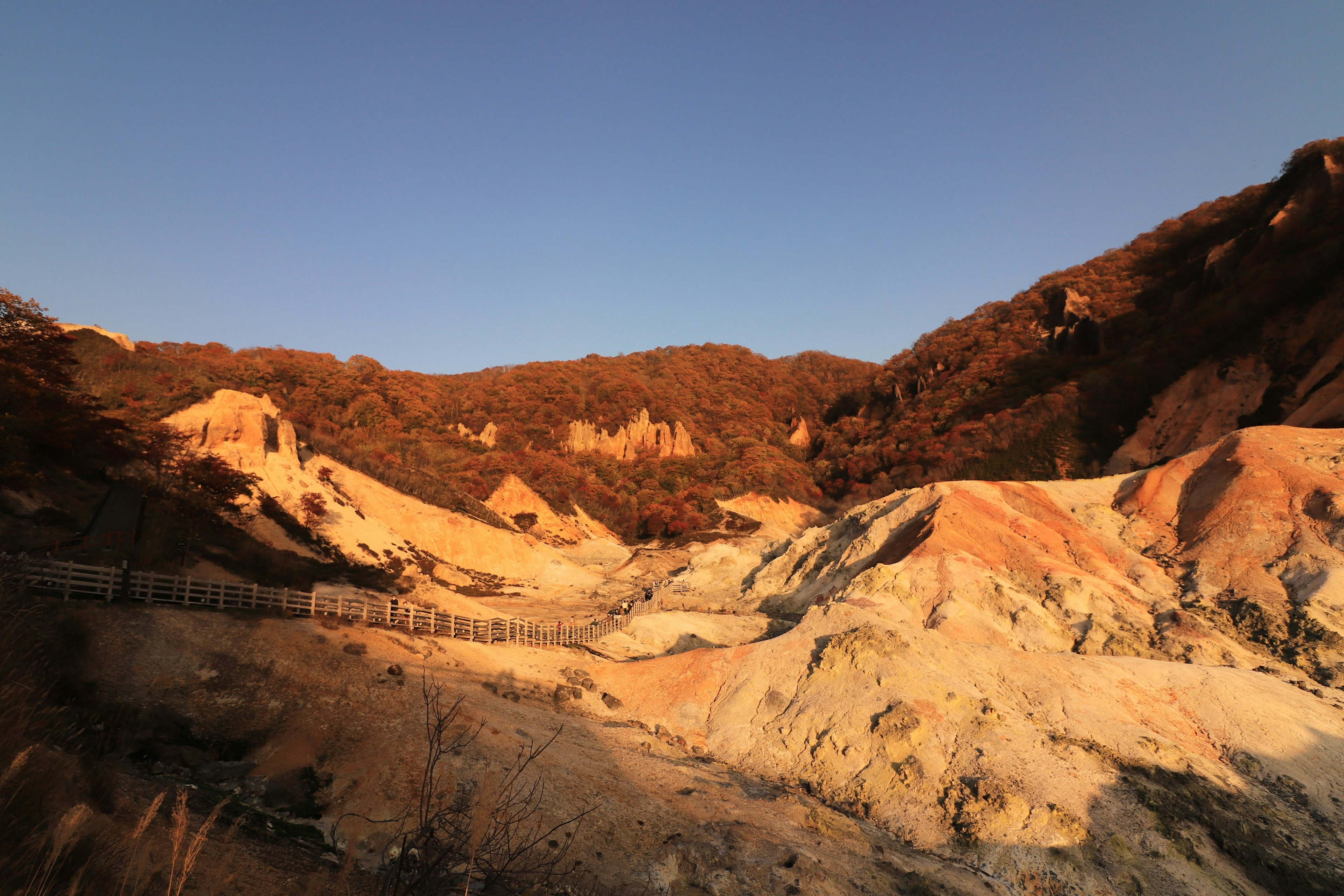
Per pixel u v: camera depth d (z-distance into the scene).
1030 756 22.92
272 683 19.78
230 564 35.25
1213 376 83.25
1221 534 41.03
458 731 19.73
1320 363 75.31
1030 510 47.78
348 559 50.50
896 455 108.69
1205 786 22.55
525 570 68.94
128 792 12.48
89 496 33.56
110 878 8.41
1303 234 89.56
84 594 20.30
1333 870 20.12
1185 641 33.69
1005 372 112.00
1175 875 19.16
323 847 13.91
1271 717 26.02
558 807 17.80
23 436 30.55
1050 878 19.02
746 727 26.91
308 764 17.17
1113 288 116.44
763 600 53.59
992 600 38.56
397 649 24.64
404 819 8.94
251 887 10.79
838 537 57.16
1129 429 87.50
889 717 24.58
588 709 27.22
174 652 19.44
